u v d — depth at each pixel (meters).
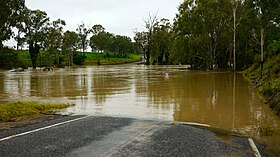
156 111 16.05
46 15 96.69
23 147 9.21
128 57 154.12
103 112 15.73
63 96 22.78
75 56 117.38
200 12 61.09
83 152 8.79
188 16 62.47
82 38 130.12
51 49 100.88
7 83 35.12
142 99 20.64
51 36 100.19
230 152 8.92
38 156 8.42
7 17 60.25
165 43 103.88
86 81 36.47
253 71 41.09
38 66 96.88
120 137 10.41
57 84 32.94
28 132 11.05
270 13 37.19
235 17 58.34
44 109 16.47
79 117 14.15
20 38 91.19
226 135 10.97
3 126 12.11
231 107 17.31
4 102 20.03
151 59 120.56
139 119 13.68
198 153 8.78
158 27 106.31
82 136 10.52
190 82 33.62
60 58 107.88
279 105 15.60
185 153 8.75
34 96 23.11
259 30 49.69
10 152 8.73
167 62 104.88
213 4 60.56
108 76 45.31
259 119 14.07
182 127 12.05
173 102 19.22
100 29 135.12
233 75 45.19
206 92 24.42
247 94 23.00
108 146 9.36
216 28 62.28
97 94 23.69
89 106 17.77
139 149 9.07
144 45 119.12
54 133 10.93
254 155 8.70
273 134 11.25
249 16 48.50
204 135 10.84
